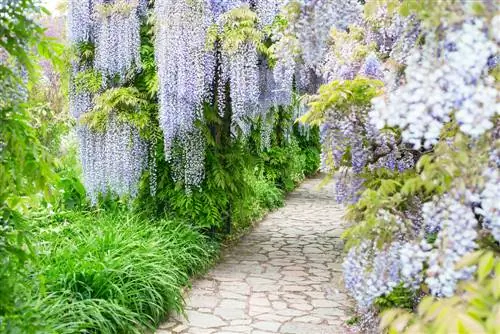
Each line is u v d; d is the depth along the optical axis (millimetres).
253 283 4832
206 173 5715
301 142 12984
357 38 4066
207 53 4867
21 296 2359
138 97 5332
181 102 4812
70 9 5176
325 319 3914
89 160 5340
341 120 3111
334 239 6754
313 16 2238
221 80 5156
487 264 1266
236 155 6020
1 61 2119
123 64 5129
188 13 4652
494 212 1575
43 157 2123
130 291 3564
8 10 2002
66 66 5344
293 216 8430
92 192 5379
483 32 1428
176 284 4105
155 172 5547
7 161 2113
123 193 5434
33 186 2240
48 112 6941
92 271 3482
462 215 1596
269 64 5191
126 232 4566
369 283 2152
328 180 3240
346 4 2271
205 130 5438
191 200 5578
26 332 2129
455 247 1574
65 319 3008
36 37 2072
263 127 6496
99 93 5395
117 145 5145
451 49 1549
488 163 1654
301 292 4570
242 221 7195
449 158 1704
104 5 5145
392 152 3150
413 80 1506
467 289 1257
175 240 4867
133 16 5109
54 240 4242
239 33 4758
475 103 1409
